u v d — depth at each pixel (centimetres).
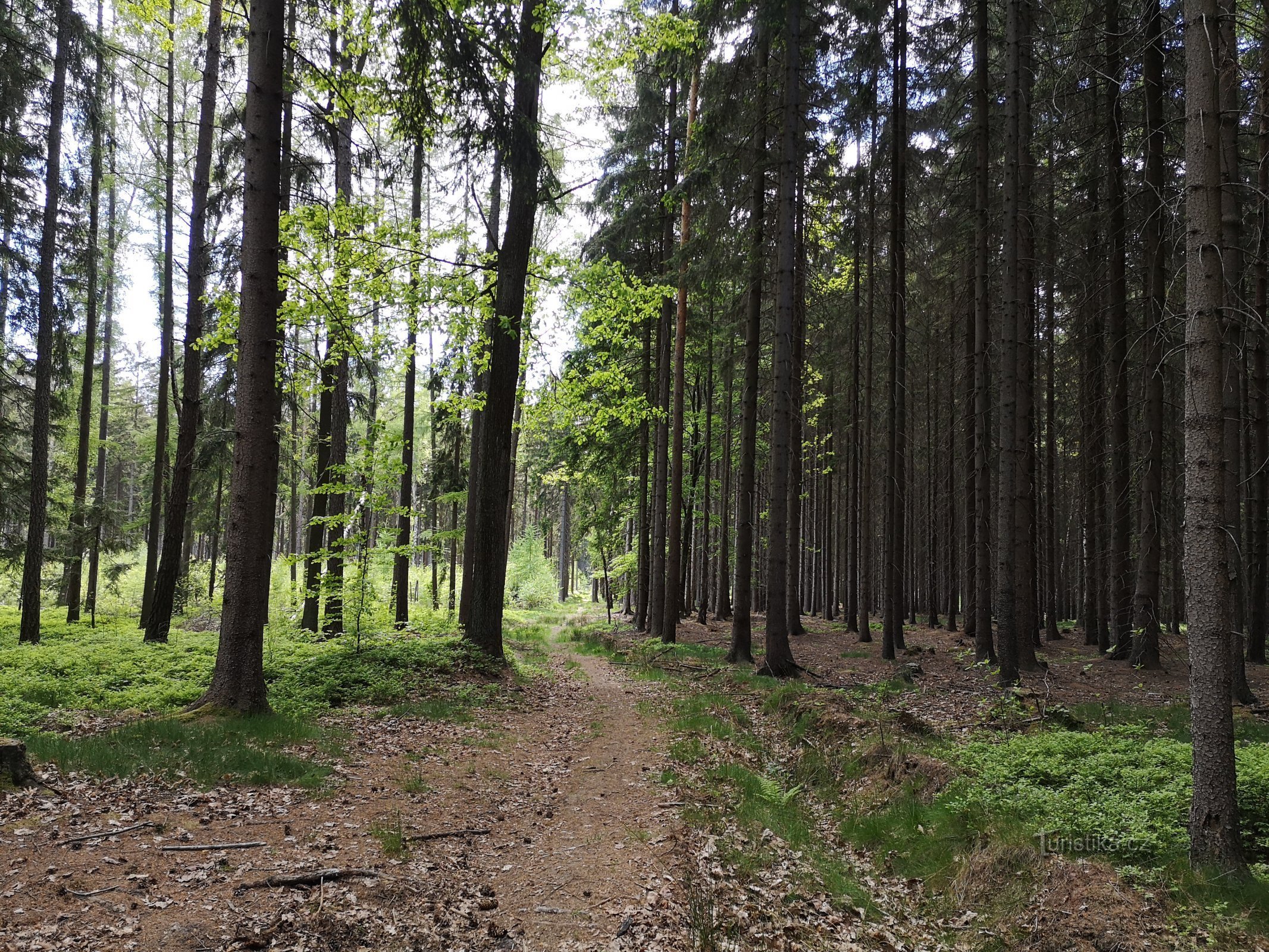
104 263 2095
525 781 729
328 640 1497
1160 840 532
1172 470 1419
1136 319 1491
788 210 1450
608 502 2852
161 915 396
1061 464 2773
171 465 2533
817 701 1023
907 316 2344
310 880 450
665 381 2164
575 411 1538
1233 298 934
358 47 1008
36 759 610
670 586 2009
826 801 739
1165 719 970
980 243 1437
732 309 2061
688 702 1112
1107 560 1922
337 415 1653
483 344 1365
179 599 2122
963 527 2733
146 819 523
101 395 2886
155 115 1644
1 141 1375
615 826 605
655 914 449
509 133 1016
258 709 838
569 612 4259
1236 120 945
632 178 2072
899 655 1695
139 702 906
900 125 1664
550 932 425
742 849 577
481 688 1170
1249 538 1388
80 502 1861
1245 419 1173
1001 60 1684
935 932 486
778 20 1393
